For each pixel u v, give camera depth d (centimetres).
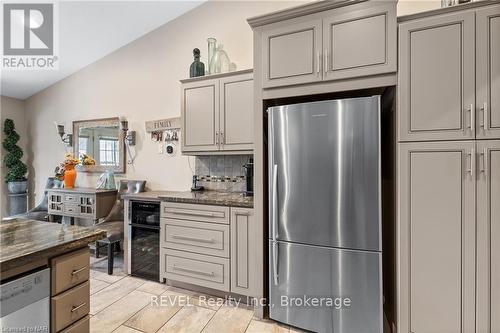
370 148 167
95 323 195
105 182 360
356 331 171
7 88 423
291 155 187
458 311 152
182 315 207
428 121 158
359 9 172
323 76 182
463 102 150
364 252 169
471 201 149
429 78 157
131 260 278
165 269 252
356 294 171
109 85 380
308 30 186
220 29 305
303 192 184
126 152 365
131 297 234
